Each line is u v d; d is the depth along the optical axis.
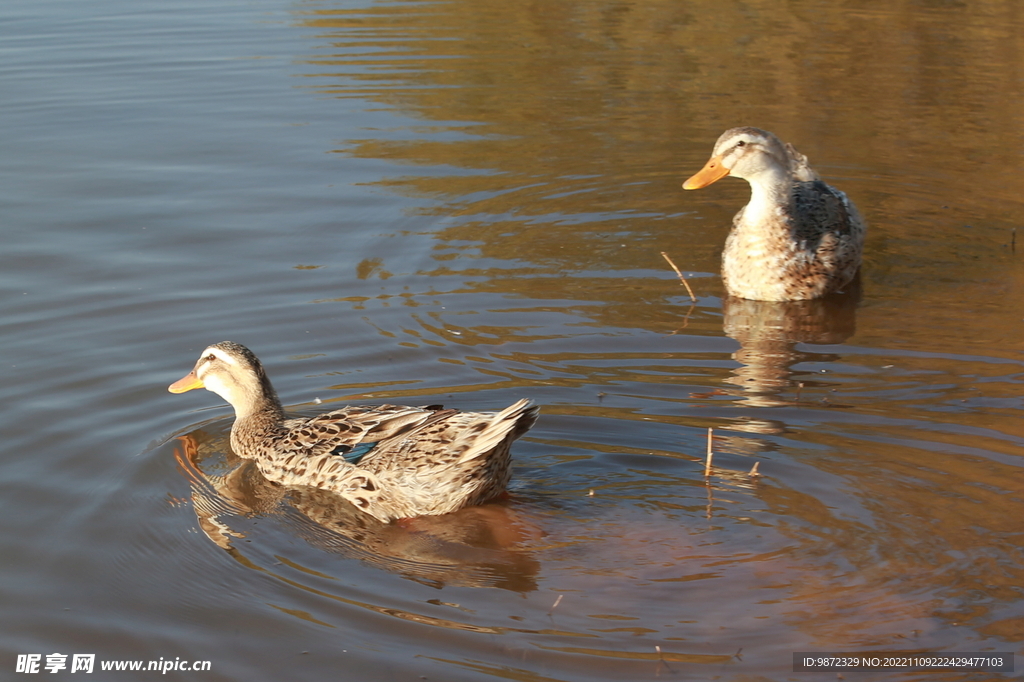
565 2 25.56
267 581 7.33
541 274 12.79
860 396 9.67
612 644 6.51
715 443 8.88
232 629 6.80
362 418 8.83
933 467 8.37
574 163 16.38
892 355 10.61
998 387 9.77
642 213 14.77
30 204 14.25
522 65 20.91
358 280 12.39
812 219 12.29
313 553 7.72
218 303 11.68
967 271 12.88
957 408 9.36
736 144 12.29
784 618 6.72
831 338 11.10
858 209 14.71
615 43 22.34
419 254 13.21
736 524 7.78
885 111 18.47
